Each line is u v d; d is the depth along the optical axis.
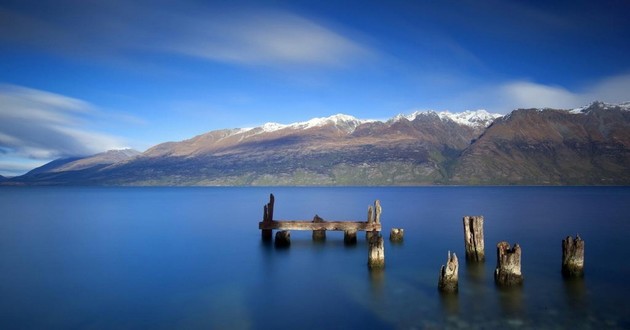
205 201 133.25
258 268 31.67
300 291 25.38
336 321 20.39
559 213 76.69
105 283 27.58
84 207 103.06
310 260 34.31
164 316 21.25
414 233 49.72
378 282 27.00
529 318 20.16
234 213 84.69
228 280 28.22
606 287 25.05
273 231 54.06
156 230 55.19
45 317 21.20
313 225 41.22
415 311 21.39
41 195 184.50
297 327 19.69
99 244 43.31
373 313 21.30
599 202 111.69
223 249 39.72
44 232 53.25
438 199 136.12
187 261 34.38
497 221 62.56
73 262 34.19
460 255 35.41
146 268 31.89
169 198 154.88
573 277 27.08
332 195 180.00
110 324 20.25
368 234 43.56
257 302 23.38
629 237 44.75
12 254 37.81
